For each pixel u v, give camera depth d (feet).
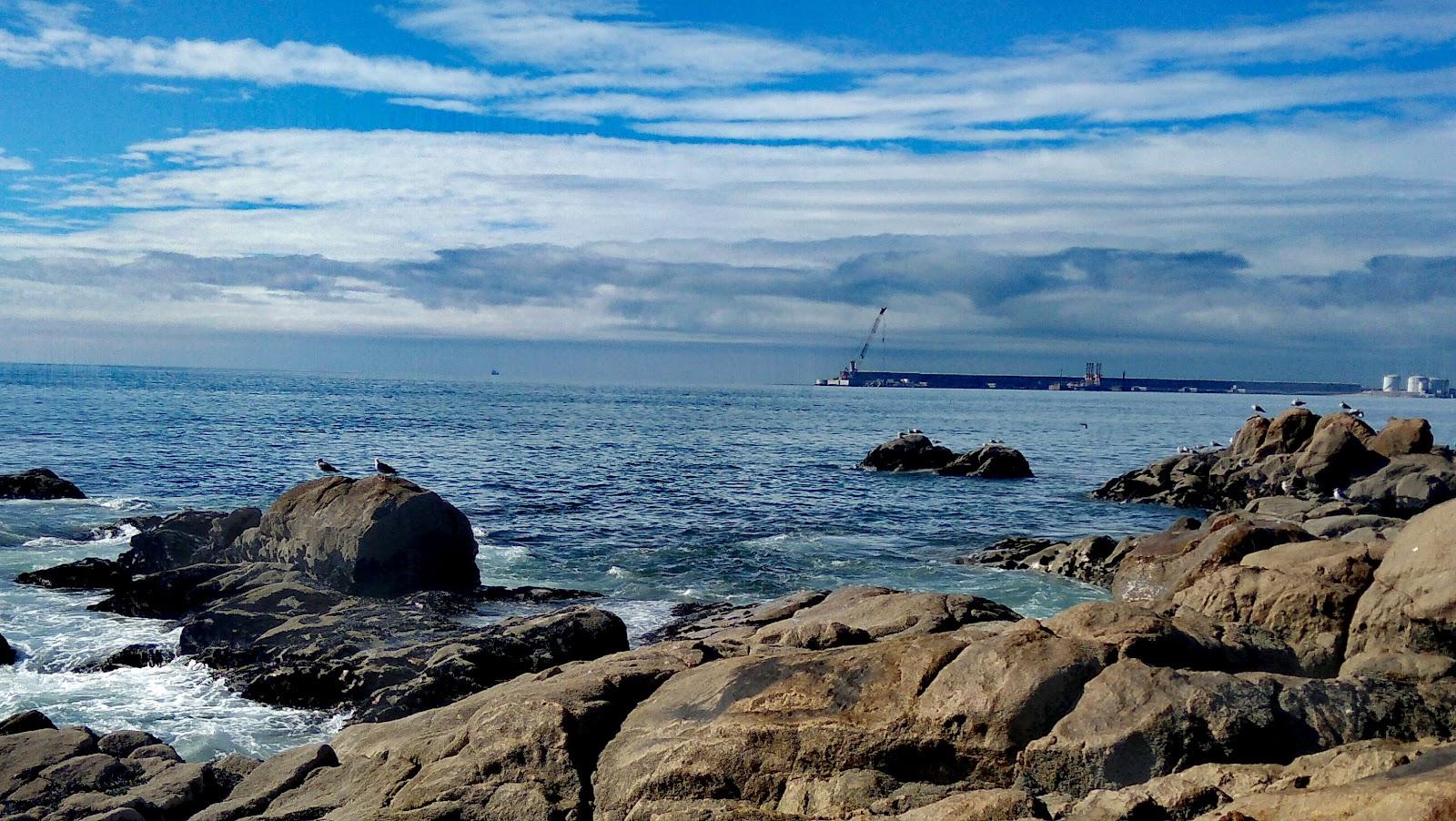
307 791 46.09
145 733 54.49
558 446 266.77
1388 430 157.69
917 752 40.24
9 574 102.06
